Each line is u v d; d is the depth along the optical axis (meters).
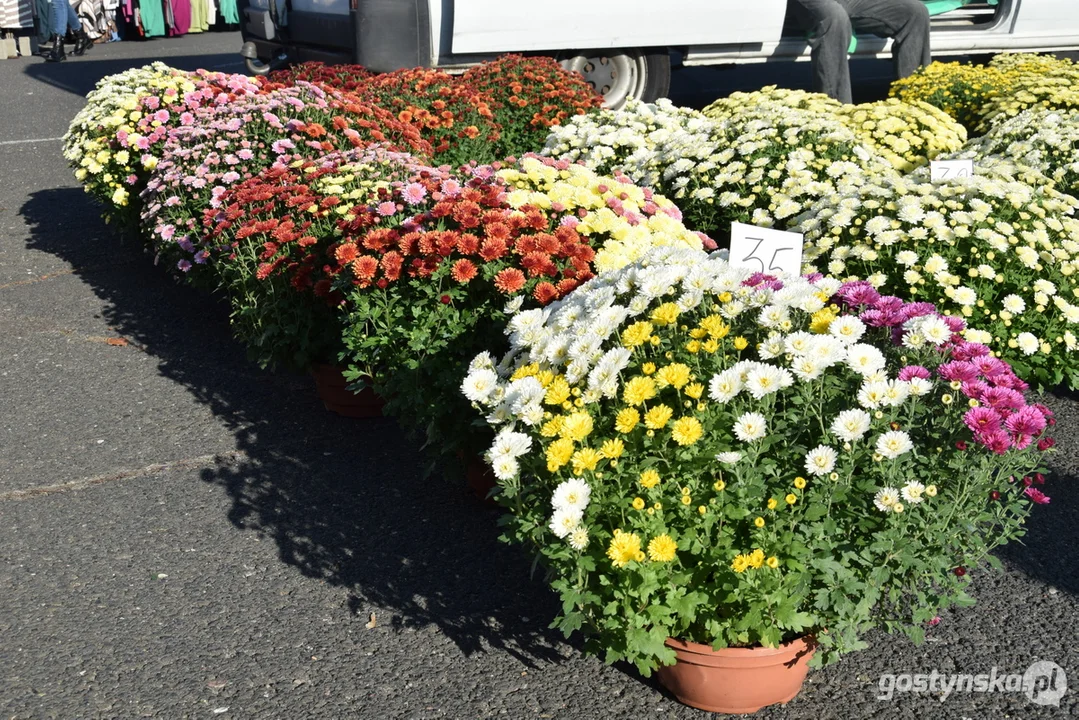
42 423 4.96
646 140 6.50
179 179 5.89
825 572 2.74
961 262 4.60
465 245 3.93
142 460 4.59
